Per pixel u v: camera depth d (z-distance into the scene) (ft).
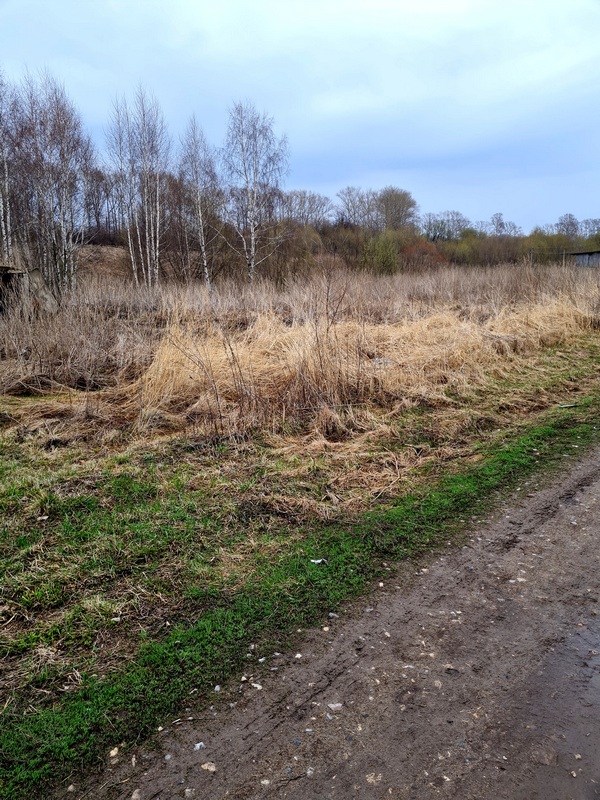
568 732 7.88
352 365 24.07
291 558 12.27
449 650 9.56
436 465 17.33
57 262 66.44
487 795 6.97
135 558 11.95
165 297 43.47
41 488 14.37
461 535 13.39
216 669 9.12
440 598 11.00
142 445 17.74
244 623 10.21
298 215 166.20
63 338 27.30
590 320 38.58
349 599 10.96
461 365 27.12
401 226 200.54
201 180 87.97
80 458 16.74
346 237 134.41
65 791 7.13
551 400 23.77
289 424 19.90
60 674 8.94
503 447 18.63
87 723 8.07
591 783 7.12
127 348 27.76
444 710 8.30
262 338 26.66
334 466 16.98
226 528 13.30
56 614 10.31
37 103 75.97
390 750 7.64
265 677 8.97
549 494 15.38
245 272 88.99
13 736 7.85
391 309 41.19
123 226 108.58
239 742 7.80
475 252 163.73
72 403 21.72
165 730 8.00
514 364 28.76
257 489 15.10
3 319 30.68
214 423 18.95
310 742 7.78
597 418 21.21
